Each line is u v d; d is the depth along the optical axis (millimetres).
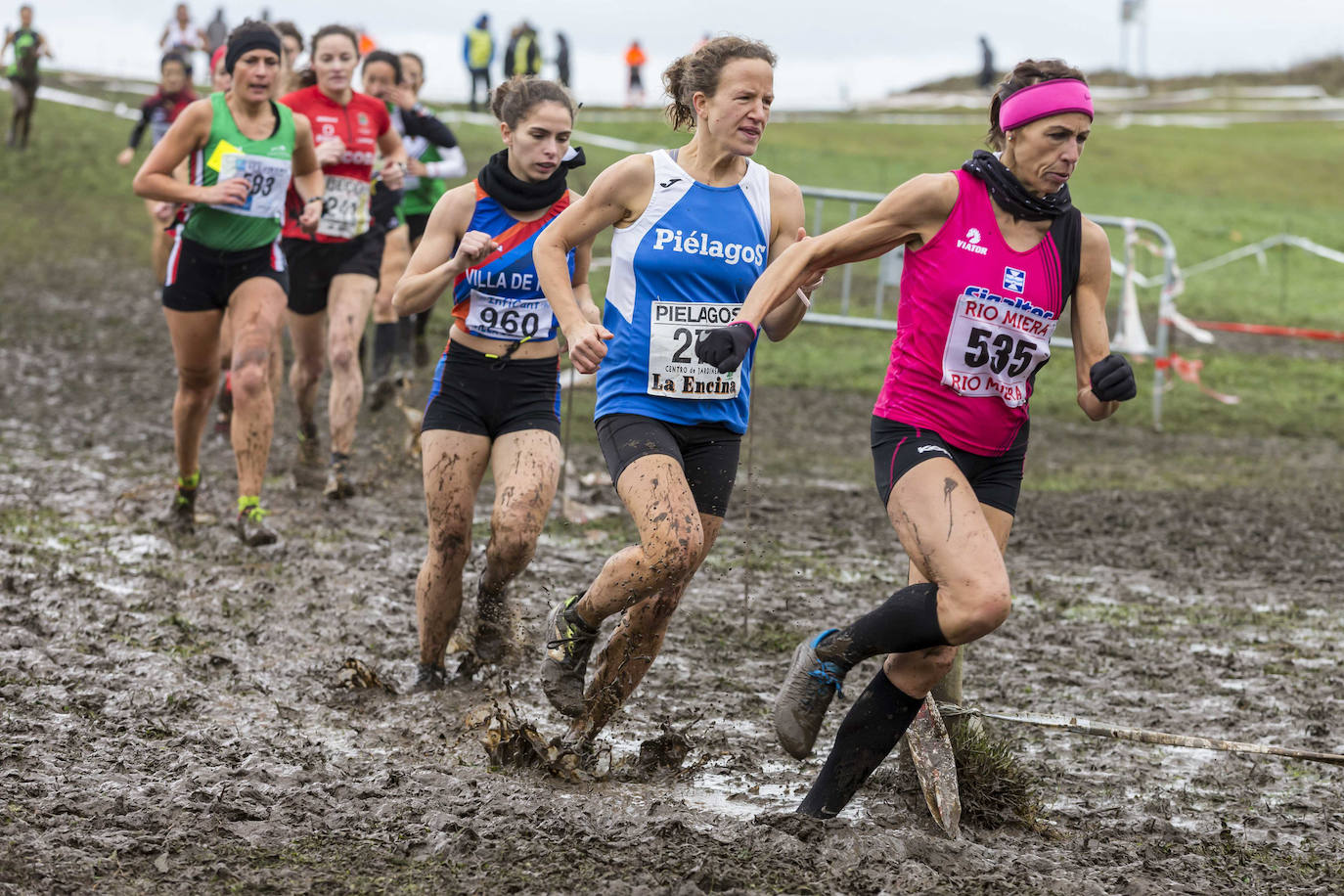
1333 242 51688
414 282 9508
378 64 19703
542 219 9570
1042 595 14242
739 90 7562
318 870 6473
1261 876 7152
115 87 68125
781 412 27234
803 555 15555
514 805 7309
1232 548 16969
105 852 6504
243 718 9055
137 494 16094
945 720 7930
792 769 8625
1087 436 26484
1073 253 7078
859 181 55000
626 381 7918
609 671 8422
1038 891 6574
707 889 6371
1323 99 99875
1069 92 6742
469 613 11250
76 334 29781
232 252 13539
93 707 8992
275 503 16266
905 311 7176
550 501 9500
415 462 19109
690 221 7785
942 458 6992
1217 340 37531
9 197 44281
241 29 13312
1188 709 10523
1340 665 11969
